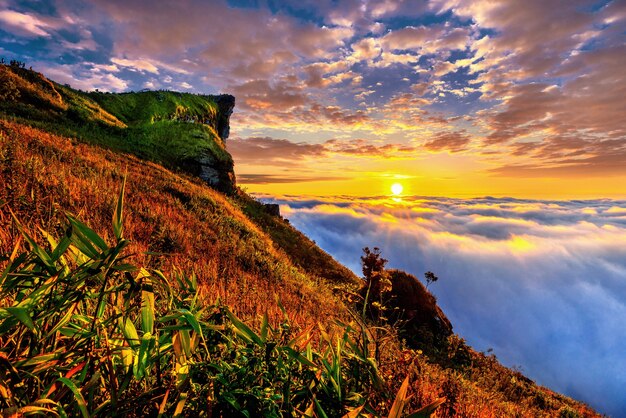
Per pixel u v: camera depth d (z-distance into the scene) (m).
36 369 0.76
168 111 52.75
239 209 22.72
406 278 14.35
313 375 1.00
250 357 1.00
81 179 8.93
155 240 6.96
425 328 11.74
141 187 12.20
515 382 10.61
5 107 18.62
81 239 0.85
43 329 0.84
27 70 27.11
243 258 9.88
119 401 0.79
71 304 0.85
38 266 0.87
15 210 2.51
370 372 1.10
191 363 0.89
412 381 2.08
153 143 24.81
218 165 26.19
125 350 0.90
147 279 0.94
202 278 5.15
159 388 0.85
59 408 0.71
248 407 0.84
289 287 9.17
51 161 9.32
